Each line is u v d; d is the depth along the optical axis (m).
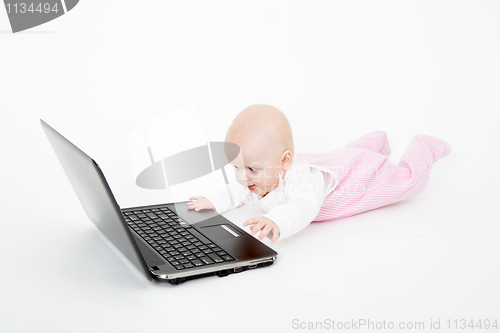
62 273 1.89
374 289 1.80
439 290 1.80
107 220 1.88
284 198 2.32
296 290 1.78
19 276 1.87
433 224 2.34
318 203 2.21
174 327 1.57
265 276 1.88
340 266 1.96
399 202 2.60
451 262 2.00
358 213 2.48
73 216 2.44
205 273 1.80
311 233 2.27
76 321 1.60
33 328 1.56
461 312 1.68
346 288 1.80
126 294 1.75
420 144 2.70
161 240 1.99
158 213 2.27
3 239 2.17
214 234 2.08
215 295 1.75
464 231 2.27
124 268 1.94
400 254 2.06
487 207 2.53
